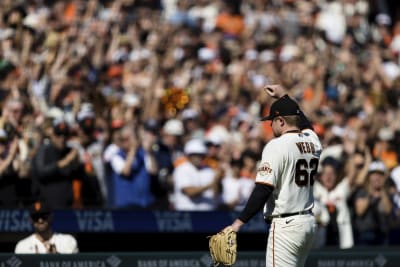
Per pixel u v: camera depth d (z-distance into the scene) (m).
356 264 38.53
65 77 53.62
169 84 62.56
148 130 48.12
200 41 70.56
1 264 32.53
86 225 38.22
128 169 44.69
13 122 42.28
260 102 60.22
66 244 34.66
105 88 58.53
